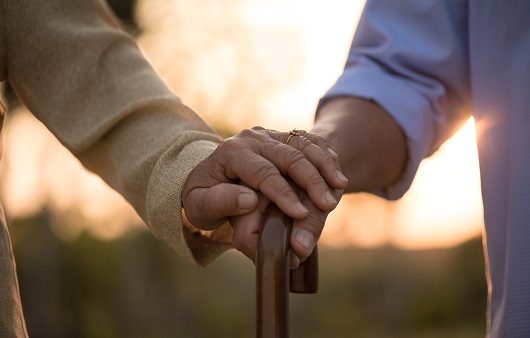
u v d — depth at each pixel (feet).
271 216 4.20
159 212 4.91
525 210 4.89
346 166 5.48
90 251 39.73
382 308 64.75
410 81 5.91
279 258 4.00
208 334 50.03
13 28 5.24
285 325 3.97
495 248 5.14
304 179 4.37
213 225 4.70
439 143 6.12
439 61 5.82
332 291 65.57
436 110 5.92
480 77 5.29
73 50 5.34
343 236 63.93
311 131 5.44
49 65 5.33
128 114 5.31
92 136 5.27
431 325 62.59
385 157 5.69
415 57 5.88
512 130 5.04
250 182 4.39
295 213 4.21
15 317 4.61
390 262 65.87
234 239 4.44
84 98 5.36
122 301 43.96
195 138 5.14
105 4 5.82
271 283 3.97
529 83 5.00
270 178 4.31
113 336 42.11
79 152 5.42
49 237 37.35
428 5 5.90
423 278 65.21
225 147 4.56
